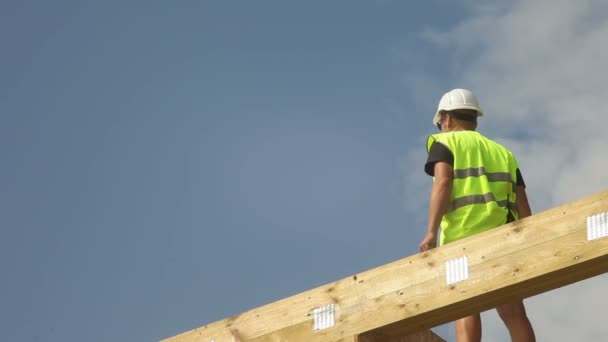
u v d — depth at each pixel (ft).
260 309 53.67
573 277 48.11
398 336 51.75
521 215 59.88
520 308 56.80
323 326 51.70
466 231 56.95
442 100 61.21
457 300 49.03
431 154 58.13
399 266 50.83
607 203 47.26
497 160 58.59
